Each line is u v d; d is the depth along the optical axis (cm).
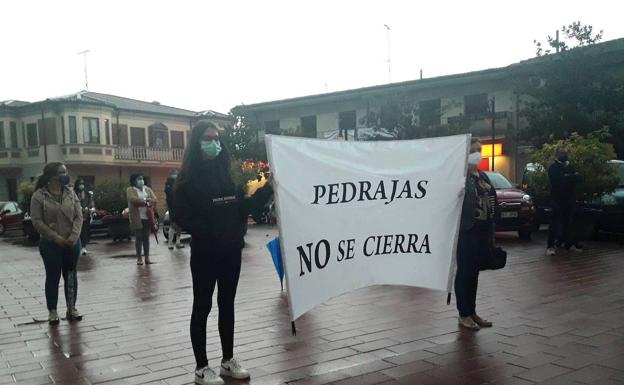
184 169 402
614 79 1917
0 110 3534
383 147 459
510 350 460
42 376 430
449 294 484
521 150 2373
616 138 1836
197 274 407
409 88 2678
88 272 994
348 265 443
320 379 406
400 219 462
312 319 585
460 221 495
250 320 590
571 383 385
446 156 472
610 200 1142
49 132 3462
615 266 856
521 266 884
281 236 405
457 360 439
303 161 420
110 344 516
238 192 420
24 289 847
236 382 405
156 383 407
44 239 603
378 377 407
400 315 590
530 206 1238
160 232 2078
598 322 539
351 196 441
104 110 3481
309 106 3120
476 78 2473
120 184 1844
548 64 1980
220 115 3938
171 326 580
